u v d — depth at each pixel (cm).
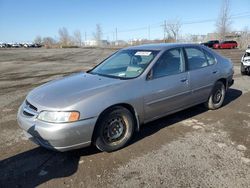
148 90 440
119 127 413
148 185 323
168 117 561
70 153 408
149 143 439
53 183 333
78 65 1941
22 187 327
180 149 414
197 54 556
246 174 342
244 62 1143
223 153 399
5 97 800
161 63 473
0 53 4044
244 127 505
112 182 331
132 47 554
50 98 386
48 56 3231
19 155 408
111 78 451
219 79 598
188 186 319
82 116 365
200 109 615
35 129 369
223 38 5903
